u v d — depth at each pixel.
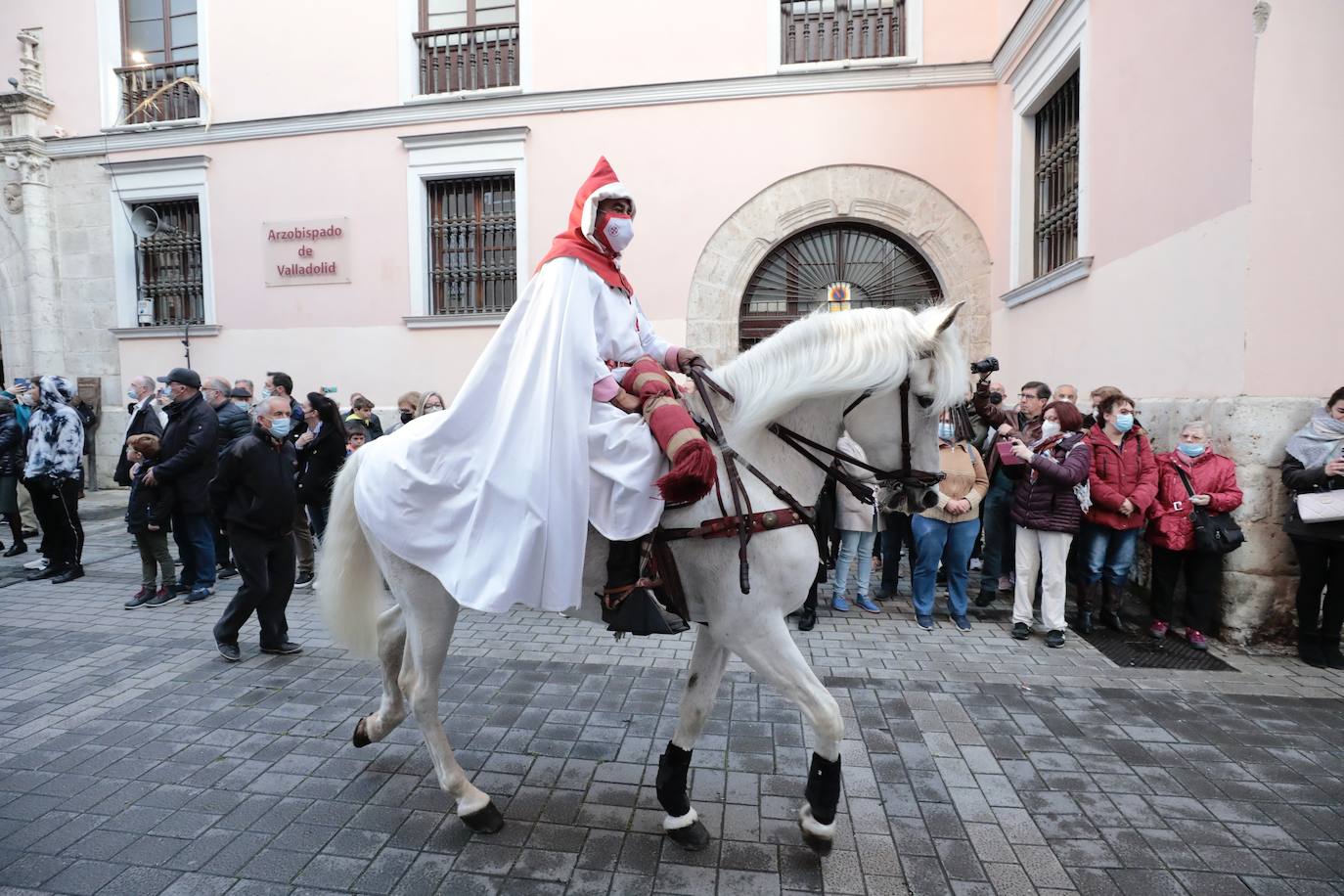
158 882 2.43
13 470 7.65
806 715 2.42
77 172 11.09
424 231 10.08
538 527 2.26
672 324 9.54
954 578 5.31
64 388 6.80
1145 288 5.67
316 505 6.88
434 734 2.72
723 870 2.51
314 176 10.28
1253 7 4.47
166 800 2.93
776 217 9.30
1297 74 4.41
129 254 11.08
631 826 2.77
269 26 10.33
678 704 3.89
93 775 3.14
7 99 10.84
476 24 9.88
